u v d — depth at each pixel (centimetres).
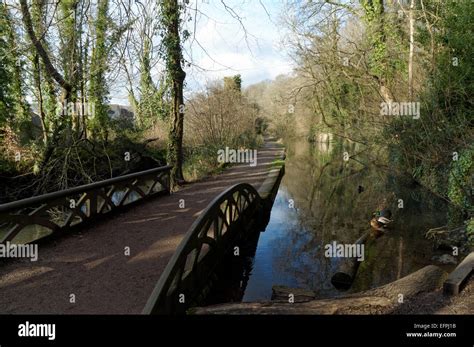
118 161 1155
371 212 918
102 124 1196
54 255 440
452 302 334
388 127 941
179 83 940
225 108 1806
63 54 802
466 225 597
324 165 1967
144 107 1168
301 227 824
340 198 1137
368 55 1105
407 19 956
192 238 367
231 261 566
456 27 734
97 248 468
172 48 838
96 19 675
